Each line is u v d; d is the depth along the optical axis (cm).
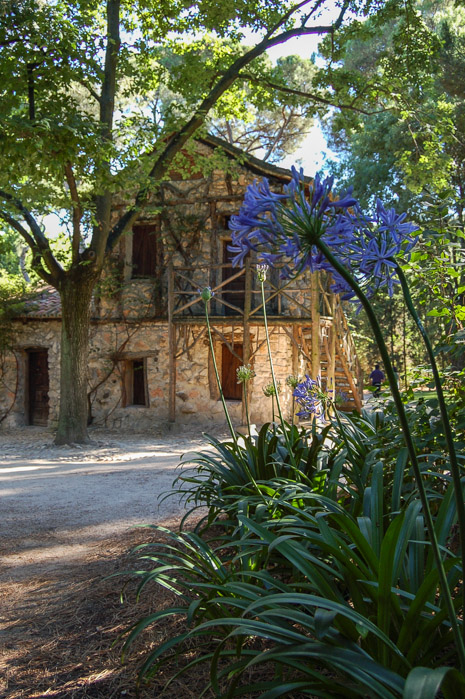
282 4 1227
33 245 1252
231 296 1526
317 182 130
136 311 1595
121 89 1870
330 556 254
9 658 291
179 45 1438
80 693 250
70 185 1108
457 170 1997
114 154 970
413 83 1309
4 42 935
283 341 1428
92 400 1631
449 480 257
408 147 2280
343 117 1400
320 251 135
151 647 284
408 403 354
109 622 321
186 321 1469
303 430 390
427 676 111
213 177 1530
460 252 352
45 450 1213
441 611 156
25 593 385
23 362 1712
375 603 179
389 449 320
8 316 1645
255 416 1439
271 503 288
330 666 175
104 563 430
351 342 1750
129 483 797
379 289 149
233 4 1166
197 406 1509
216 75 1300
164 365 1564
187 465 939
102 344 1625
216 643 257
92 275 1252
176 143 1270
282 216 131
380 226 138
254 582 266
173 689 243
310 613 208
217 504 364
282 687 165
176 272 1559
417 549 210
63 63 954
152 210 1321
